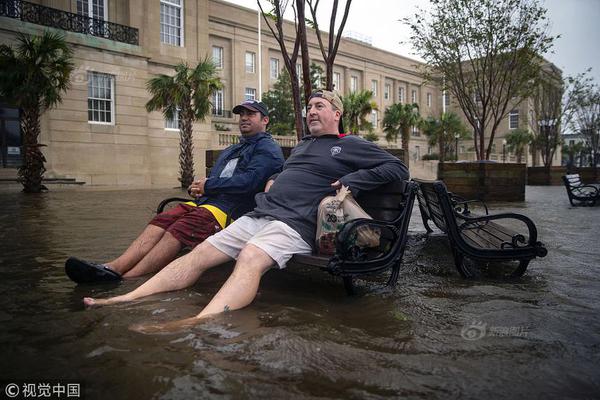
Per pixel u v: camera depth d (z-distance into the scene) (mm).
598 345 1967
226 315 2291
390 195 3178
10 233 5480
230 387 1538
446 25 13758
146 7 24828
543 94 28422
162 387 1533
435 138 40875
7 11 19188
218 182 3363
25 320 2217
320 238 2744
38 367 1697
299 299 2678
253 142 3619
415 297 2736
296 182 2949
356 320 2281
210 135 27406
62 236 5246
